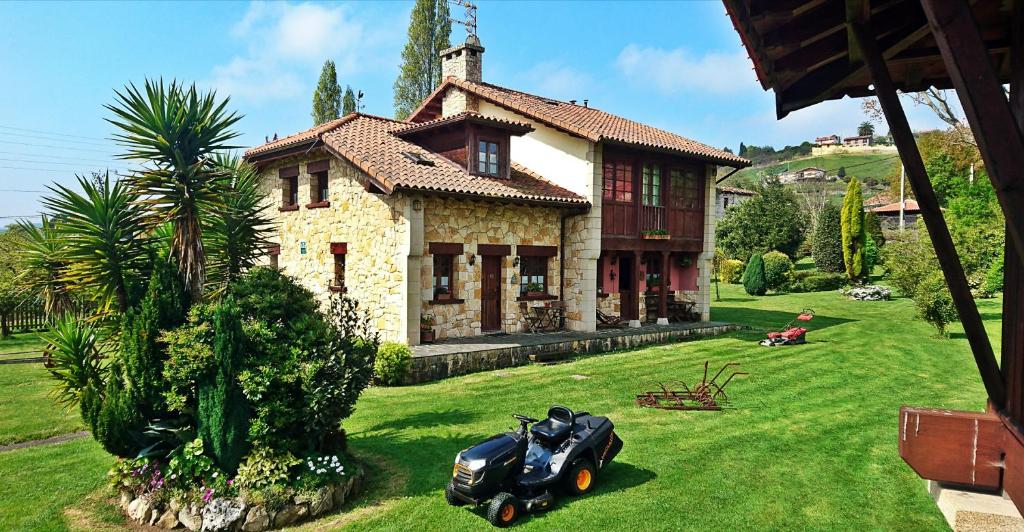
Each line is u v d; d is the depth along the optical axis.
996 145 1.86
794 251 37.12
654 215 18.52
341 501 6.70
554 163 17.62
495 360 13.76
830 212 34.59
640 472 7.49
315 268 16.78
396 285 13.84
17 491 7.19
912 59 3.79
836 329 19.34
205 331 6.64
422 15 35.12
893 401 10.71
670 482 7.17
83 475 7.68
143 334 6.70
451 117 15.43
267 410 6.58
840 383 12.10
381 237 14.27
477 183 14.91
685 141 19.89
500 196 14.51
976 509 2.88
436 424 9.39
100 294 7.31
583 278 16.95
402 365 12.04
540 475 6.62
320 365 6.88
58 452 8.57
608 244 17.34
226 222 8.70
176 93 7.61
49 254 7.76
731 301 28.19
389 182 12.95
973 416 3.08
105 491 7.18
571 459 6.73
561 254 17.44
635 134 18.11
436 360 12.72
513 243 16.16
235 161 9.53
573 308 17.27
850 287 30.27
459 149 16.17
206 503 6.26
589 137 16.06
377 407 10.43
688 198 19.69
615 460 7.90
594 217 16.73
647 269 20.14
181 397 6.62
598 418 7.50
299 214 17.53
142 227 7.46
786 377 12.68
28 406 11.15
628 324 18.55
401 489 7.06
